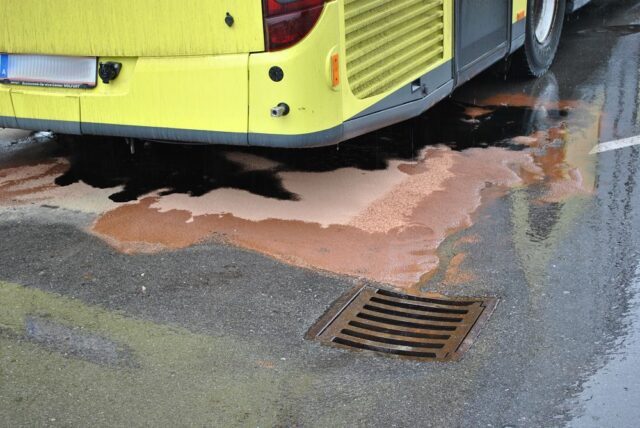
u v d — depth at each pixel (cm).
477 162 580
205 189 545
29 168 586
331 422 328
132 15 452
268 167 579
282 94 429
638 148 591
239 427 326
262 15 423
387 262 450
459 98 723
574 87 741
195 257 458
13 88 504
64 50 480
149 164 588
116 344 383
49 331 394
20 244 476
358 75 459
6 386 354
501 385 347
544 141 613
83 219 505
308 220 497
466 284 427
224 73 436
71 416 335
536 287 421
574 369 355
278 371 361
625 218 489
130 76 468
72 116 488
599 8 1057
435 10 524
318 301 415
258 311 407
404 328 393
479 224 489
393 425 325
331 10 428
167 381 355
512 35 671
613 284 421
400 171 568
